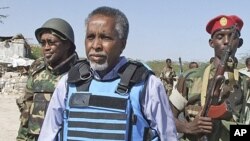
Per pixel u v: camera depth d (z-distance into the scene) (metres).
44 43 4.09
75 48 4.16
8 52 38.88
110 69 2.52
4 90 24.88
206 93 3.77
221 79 3.56
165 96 2.57
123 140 2.44
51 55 4.05
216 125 3.68
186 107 3.89
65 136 2.56
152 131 2.54
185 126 3.68
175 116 3.88
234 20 3.80
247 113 3.86
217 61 3.84
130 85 2.48
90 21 2.46
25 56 40.16
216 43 3.82
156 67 26.69
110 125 2.44
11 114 15.52
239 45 3.96
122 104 2.45
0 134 11.27
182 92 3.91
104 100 2.46
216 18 3.85
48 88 4.02
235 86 3.84
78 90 2.54
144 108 2.49
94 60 2.45
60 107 2.62
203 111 3.62
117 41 2.45
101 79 2.52
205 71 3.87
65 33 4.04
